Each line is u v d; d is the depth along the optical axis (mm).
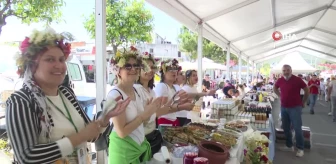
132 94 1900
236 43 9773
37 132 1100
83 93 6383
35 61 1162
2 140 1958
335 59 20891
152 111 1812
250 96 7066
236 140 2471
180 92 2432
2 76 2176
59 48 1217
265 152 2902
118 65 1823
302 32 11055
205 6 4457
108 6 6059
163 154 1827
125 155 1763
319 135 6512
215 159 1751
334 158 4676
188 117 3490
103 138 1612
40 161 1052
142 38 6590
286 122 5051
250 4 5000
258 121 3879
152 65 2400
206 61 14781
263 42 10688
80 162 1286
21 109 1038
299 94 4820
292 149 5090
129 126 1689
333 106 8609
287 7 6109
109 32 6066
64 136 1237
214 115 3998
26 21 2146
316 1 6039
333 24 8914
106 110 1302
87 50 6309
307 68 18578
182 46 20844
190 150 1918
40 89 1163
